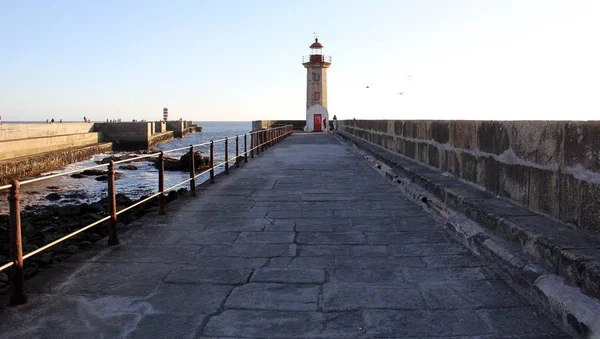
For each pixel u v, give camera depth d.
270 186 10.18
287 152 20.16
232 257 5.03
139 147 52.41
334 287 4.12
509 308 3.61
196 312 3.62
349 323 3.41
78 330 3.31
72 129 44.50
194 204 8.12
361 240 5.68
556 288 3.41
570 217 4.14
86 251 5.25
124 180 24.09
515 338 3.14
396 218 6.86
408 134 11.11
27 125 33.78
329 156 17.98
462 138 7.10
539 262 3.83
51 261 7.54
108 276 4.42
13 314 3.57
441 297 3.85
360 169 13.42
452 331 3.27
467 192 6.13
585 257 3.28
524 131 5.01
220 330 3.31
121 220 10.45
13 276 3.73
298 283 4.23
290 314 3.57
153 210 7.62
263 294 3.97
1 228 11.21
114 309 3.67
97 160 36.91
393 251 5.20
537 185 4.73
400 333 3.25
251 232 6.13
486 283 4.13
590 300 3.08
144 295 3.96
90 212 13.97
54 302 3.80
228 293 4.00
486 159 6.14
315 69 52.59
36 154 30.55
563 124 4.22
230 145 58.12
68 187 21.62
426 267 4.62
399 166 9.83
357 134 23.77
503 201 5.48
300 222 6.69
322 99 53.22
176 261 4.89
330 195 8.95
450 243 5.46
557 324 3.31
